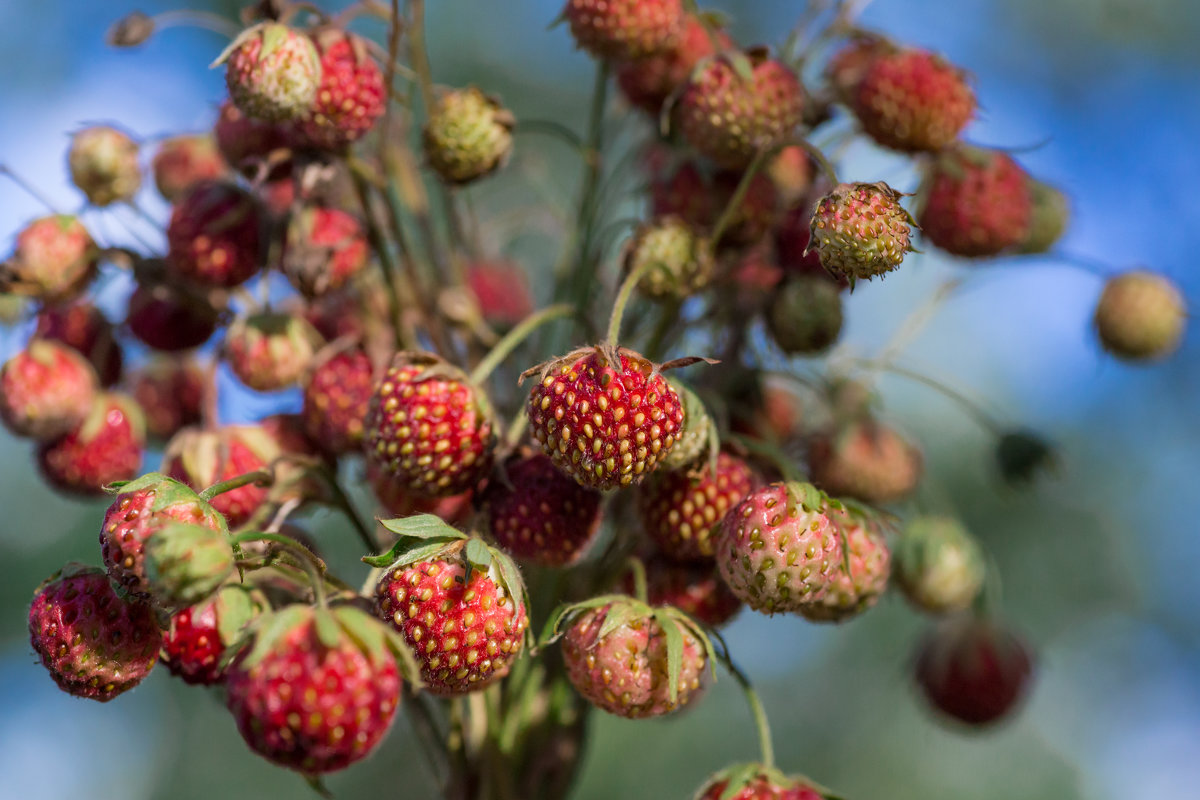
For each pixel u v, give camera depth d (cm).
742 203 23
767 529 20
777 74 23
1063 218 27
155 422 25
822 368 26
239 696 18
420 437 21
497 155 23
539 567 22
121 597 20
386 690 18
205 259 23
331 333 24
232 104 23
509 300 26
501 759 23
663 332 23
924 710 29
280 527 23
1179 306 28
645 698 20
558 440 20
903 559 25
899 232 20
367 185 23
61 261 23
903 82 23
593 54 23
